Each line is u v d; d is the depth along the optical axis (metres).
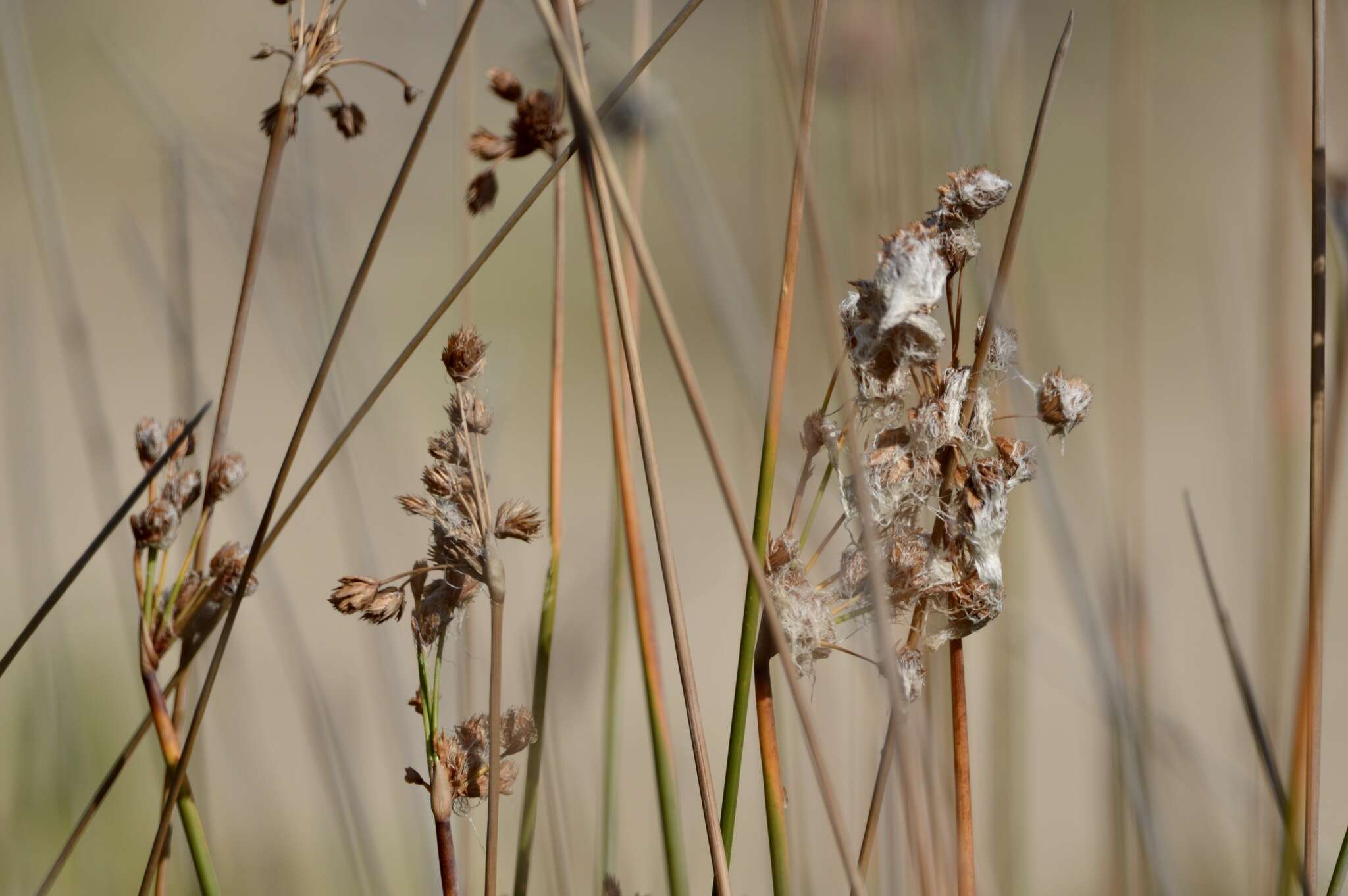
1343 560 1.27
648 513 1.14
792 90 0.76
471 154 0.77
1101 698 0.83
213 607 0.76
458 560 0.74
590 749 0.84
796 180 0.75
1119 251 0.88
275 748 0.96
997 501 0.74
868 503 0.73
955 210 0.74
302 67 0.76
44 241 0.86
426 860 0.83
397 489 0.89
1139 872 0.82
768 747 0.75
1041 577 1.05
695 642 1.29
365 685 0.91
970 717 0.89
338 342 0.75
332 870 0.88
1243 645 0.88
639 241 0.73
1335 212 0.81
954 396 0.74
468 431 0.75
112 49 0.89
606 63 0.83
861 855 0.76
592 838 0.83
